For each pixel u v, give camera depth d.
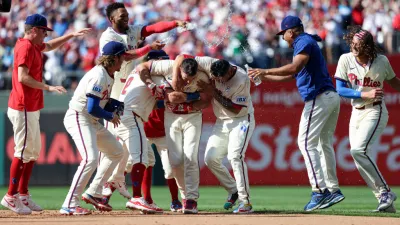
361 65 30.36
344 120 53.66
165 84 28.09
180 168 28.73
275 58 60.03
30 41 28.25
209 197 45.53
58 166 53.50
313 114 30.00
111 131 30.95
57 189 51.78
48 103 58.66
